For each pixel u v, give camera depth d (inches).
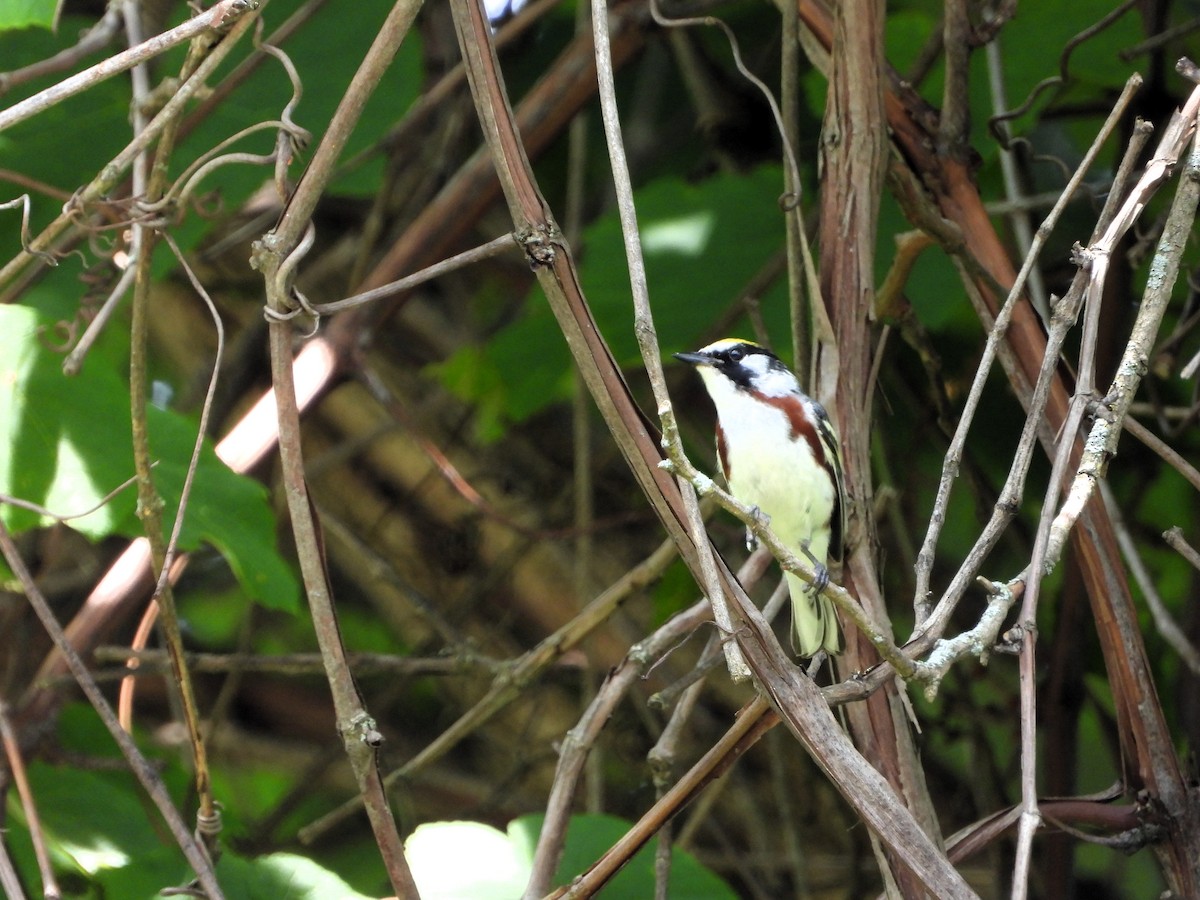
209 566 523.2
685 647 484.4
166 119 256.1
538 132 430.6
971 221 309.6
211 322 511.2
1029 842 186.4
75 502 297.0
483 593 500.4
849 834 482.9
